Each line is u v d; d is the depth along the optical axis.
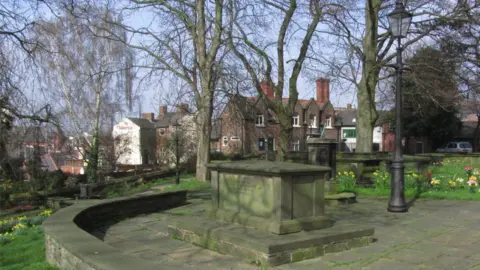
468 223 8.74
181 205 12.31
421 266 5.73
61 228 6.84
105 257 5.03
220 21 19.56
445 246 6.82
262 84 20.91
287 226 6.31
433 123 46.19
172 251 6.68
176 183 25.19
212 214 7.63
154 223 9.26
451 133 48.44
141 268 4.58
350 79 20.03
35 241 8.15
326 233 6.41
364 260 5.97
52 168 34.81
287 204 6.43
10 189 19.73
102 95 33.19
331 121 59.81
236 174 7.26
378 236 7.55
